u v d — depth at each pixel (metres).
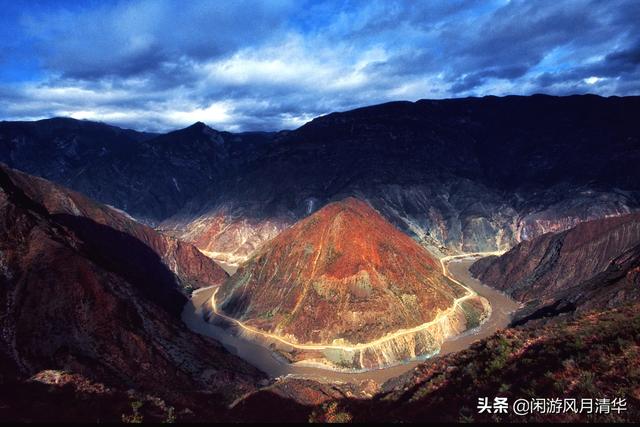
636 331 22.17
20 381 30.94
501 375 23.83
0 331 38.16
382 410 28.06
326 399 38.88
